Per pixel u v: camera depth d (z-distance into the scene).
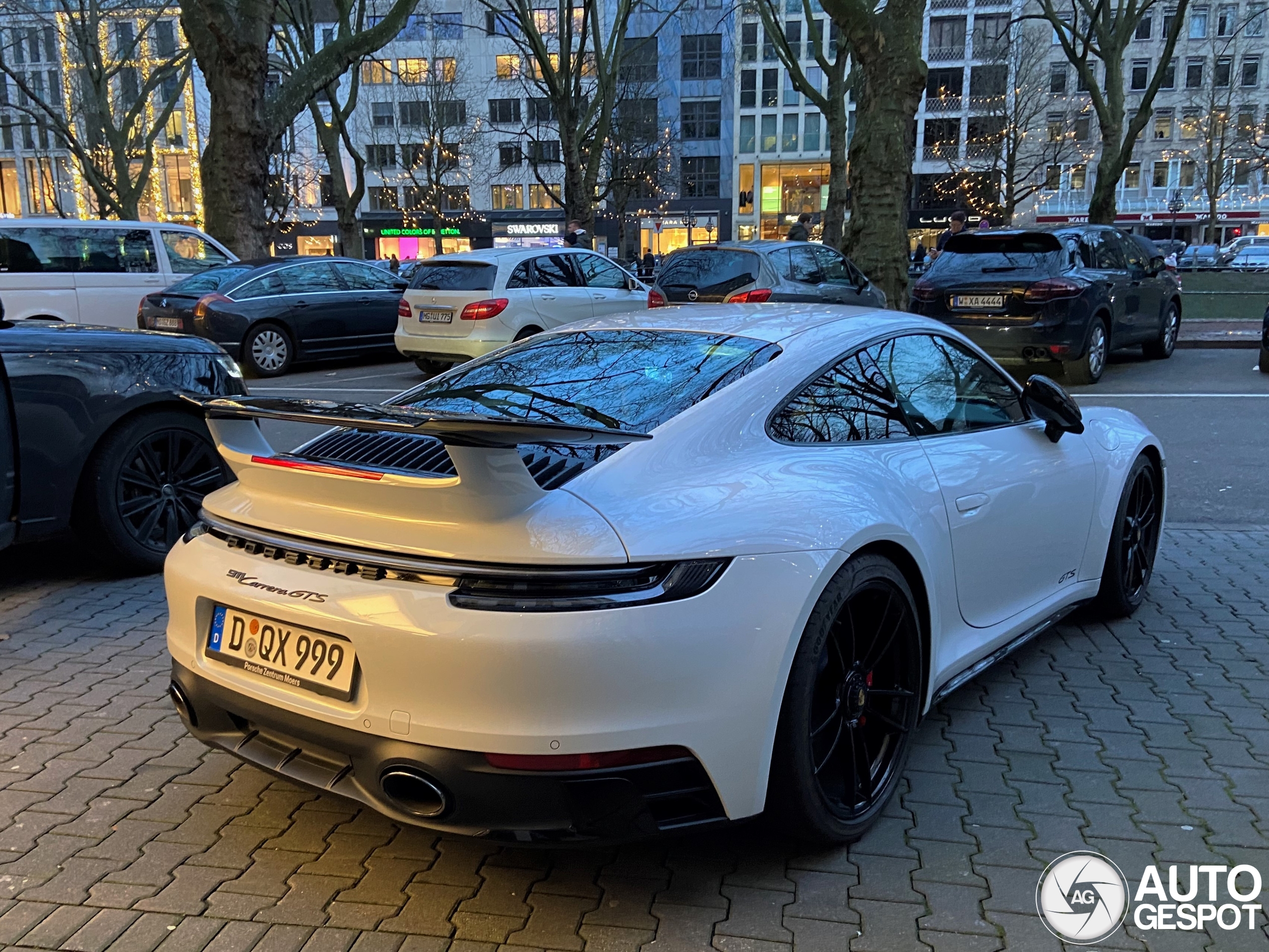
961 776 2.92
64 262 12.30
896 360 3.09
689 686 2.07
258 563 2.34
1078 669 3.71
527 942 2.18
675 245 68.06
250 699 2.31
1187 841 2.56
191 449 5.05
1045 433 3.58
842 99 25.70
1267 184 62.94
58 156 58.19
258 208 15.34
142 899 2.35
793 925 2.23
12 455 4.27
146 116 42.59
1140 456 4.16
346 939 2.19
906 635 2.67
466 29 59.12
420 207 52.78
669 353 2.87
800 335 2.91
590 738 1.98
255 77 14.88
